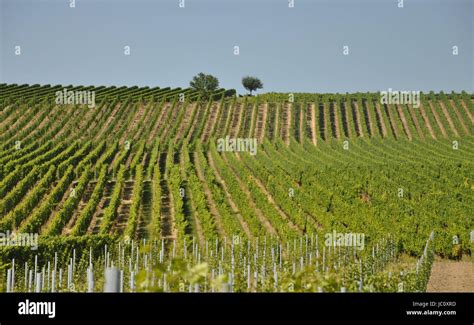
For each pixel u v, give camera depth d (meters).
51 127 72.25
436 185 45.25
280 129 74.69
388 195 42.25
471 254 31.94
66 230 38.34
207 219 36.62
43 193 44.41
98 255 30.31
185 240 30.81
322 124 77.19
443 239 32.28
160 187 46.19
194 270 6.59
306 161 56.78
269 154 62.88
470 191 45.19
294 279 9.78
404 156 59.72
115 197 42.00
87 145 62.12
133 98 88.69
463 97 85.88
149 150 64.69
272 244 29.67
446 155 62.03
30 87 96.38
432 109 82.50
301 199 41.72
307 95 88.06
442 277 26.97
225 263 24.83
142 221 40.19
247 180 49.06
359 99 83.50
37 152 57.88
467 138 71.38
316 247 30.86
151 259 26.36
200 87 96.06
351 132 72.56
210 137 70.94
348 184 45.88
